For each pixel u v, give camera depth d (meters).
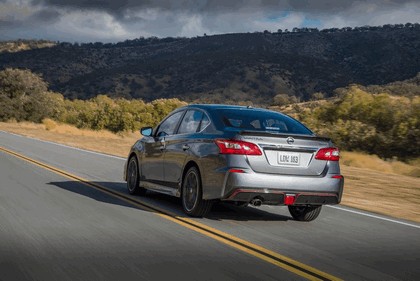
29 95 68.44
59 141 31.34
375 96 27.86
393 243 7.22
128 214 8.41
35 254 5.79
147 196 10.55
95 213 8.38
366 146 25.33
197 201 8.23
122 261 5.61
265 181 7.78
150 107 58.16
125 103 58.12
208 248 6.34
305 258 6.06
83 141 32.84
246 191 7.73
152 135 10.16
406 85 169.62
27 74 68.25
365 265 5.89
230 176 7.73
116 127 53.47
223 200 7.95
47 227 7.20
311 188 7.98
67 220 7.73
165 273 5.21
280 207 10.09
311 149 8.07
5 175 13.02
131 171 10.76
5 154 19.41
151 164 9.88
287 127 8.64
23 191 10.46
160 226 7.56
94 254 5.86
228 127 8.27
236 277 5.17
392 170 20.52
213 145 8.06
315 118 31.06
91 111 55.88
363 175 17.36
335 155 8.25
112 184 12.30
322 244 6.90
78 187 11.43
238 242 6.73
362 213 9.84
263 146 7.86
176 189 8.95
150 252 6.04
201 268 5.45
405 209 10.98
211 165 7.99
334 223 8.65
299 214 8.74
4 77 67.31
